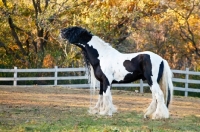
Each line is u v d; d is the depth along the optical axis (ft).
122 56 39.65
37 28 94.89
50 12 90.22
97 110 40.88
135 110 44.78
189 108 49.83
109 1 92.38
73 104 47.96
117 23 93.86
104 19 91.09
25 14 95.09
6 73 76.84
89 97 55.57
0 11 91.66
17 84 76.28
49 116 39.06
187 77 69.26
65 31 40.16
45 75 78.69
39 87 66.74
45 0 94.32
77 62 83.92
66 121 36.55
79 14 91.35
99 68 39.63
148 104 50.65
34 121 36.04
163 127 35.29
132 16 92.27
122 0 93.45
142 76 39.42
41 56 86.99
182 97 62.75
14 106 44.88
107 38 93.61
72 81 77.56
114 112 40.55
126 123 36.50
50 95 56.29
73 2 91.40
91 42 40.09
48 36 96.22
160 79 38.75
